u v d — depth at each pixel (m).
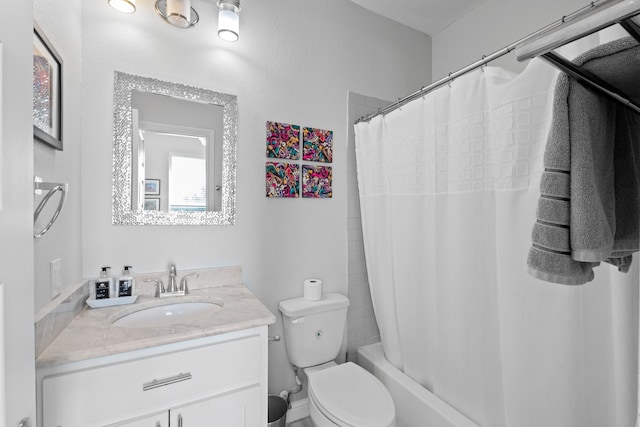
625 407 0.90
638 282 0.89
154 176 1.42
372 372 1.83
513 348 1.16
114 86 1.33
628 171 0.63
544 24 1.69
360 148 1.92
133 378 0.92
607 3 0.39
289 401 1.77
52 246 1.00
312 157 1.84
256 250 1.67
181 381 0.99
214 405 1.04
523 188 1.12
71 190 1.17
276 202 1.74
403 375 1.69
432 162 1.49
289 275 1.78
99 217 1.31
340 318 1.76
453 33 2.23
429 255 1.55
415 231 1.60
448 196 1.42
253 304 1.27
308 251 1.84
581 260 0.55
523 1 1.79
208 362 1.03
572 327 1.04
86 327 1.02
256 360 1.11
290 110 1.78
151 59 1.41
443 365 1.46
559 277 0.57
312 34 1.86
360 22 2.04
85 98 1.28
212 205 1.55
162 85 1.43
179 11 1.33
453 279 1.39
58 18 1.06
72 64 1.19
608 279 0.98
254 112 1.67
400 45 2.22
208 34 1.54
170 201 1.46
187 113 1.50
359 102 2.03
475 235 1.31
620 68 0.51
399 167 1.68
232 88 1.60
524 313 1.13
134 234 1.38
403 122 1.65
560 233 0.57
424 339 1.59
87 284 1.24
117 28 1.35
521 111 1.11
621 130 0.63
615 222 0.63
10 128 0.51
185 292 1.42
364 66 2.05
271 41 1.72
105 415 0.89
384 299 1.82
